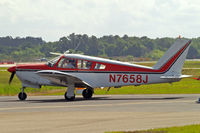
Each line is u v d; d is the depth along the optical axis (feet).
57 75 124.77
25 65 137.39
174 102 118.93
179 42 135.44
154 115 88.28
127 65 134.62
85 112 94.27
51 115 88.89
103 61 134.72
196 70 399.24
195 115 88.02
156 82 135.64
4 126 74.18
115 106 108.06
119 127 72.79
